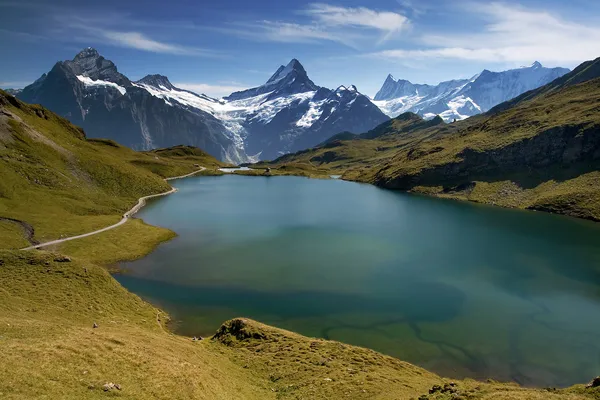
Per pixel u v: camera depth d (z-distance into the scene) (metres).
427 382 41.56
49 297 57.31
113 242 104.62
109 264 91.25
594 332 61.47
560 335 60.53
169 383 30.09
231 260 96.25
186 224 135.50
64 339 33.50
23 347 29.05
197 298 73.56
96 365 29.58
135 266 90.88
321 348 49.47
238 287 79.19
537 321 65.25
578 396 31.47
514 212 167.75
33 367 26.12
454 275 86.81
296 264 93.75
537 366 52.03
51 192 139.12
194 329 61.44
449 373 50.00
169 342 45.38
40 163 154.12
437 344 57.59
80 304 57.84
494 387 36.16
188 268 90.00
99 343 34.41
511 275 87.00
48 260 69.81
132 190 181.38
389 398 34.81
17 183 134.25
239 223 138.88
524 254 103.12
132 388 27.69
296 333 58.38
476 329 62.22
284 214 157.75
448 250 106.50
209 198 196.88
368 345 57.06
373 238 119.75
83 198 145.88
